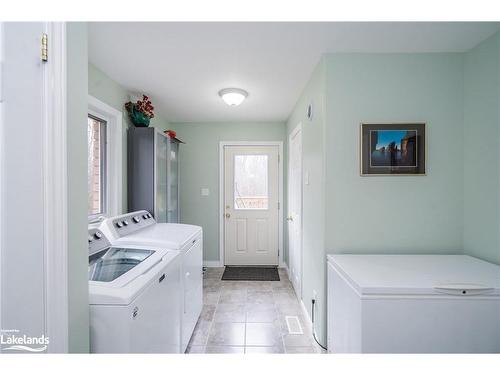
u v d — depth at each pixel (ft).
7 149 2.43
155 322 4.14
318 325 6.31
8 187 2.45
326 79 5.82
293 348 6.29
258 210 12.42
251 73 6.82
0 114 2.39
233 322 7.47
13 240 2.48
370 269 4.68
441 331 3.80
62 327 2.67
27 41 2.48
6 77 2.40
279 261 12.36
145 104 8.20
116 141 7.33
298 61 6.17
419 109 5.84
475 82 5.53
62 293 2.67
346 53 5.81
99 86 6.55
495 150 5.13
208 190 12.35
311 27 4.81
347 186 5.88
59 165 2.63
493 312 3.78
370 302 3.83
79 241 2.97
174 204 10.72
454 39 5.28
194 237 6.83
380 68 5.82
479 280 4.11
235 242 12.49
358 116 5.84
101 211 7.18
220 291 9.65
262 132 12.24
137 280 3.78
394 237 5.88
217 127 12.27
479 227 5.46
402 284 3.92
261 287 10.03
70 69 2.78
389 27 4.83
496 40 5.06
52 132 2.59
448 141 5.83
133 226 6.59
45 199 2.56
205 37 5.11
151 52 5.69
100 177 7.15
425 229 5.88
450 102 5.82
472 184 5.63
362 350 3.82
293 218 10.08
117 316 3.28
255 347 6.33
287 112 10.58
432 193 5.86
